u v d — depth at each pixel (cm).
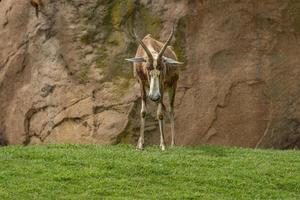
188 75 5938
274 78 5944
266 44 5966
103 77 6031
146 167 4378
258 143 5897
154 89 4706
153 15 6094
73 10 6225
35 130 6272
